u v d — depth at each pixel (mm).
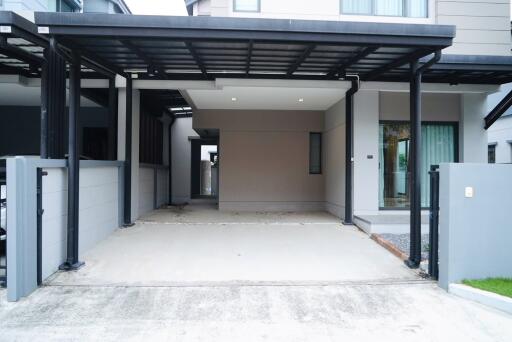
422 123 7328
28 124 9180
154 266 4281
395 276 4023
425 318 3039
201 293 3488
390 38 4105
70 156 4176
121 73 6039
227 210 8992
